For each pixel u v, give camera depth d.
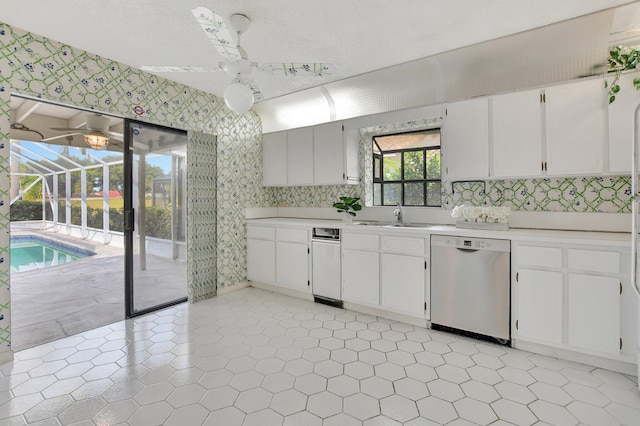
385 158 3.61
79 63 2.55
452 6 2.01
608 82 2.25
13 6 1.95
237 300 3.56
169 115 3.23
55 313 3.17
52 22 2.15
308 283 3.51
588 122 2.33
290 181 4.08
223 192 3.80
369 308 3.12
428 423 1.56
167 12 2.03
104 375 2.02
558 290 2.17
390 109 3.33
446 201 3.19
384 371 2.05
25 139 4.56
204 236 3.58
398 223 3.37
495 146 2.69
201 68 2.05
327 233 3.34
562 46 2.43
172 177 3.45
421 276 2.74
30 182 8.57
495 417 1.60
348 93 3.50
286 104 4.00
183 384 1.91
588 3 1.99
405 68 3.00
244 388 1.87
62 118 4.92
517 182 2.84
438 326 2.72
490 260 2.43
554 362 2.17
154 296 3.27
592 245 2.06
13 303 3.48
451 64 2.83
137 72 2.96
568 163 2.40
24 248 7.47
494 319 2.42
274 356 2.26
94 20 2.13
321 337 2.58
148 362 2.18
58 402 1.74
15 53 2.22
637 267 1.76
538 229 2.67
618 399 1.75
